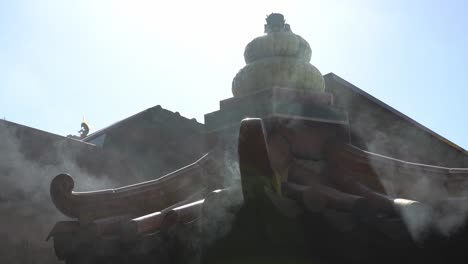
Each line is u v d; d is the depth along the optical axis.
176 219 2.65
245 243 2.57
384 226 2.45
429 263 2.45
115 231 2.68
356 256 2.55
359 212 2.50
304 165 2.91
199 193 3.05
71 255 2.75
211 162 3.03
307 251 2.54
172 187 3.02
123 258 2.71
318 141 2.96
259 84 3.09
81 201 2.76
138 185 2.97
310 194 2.52
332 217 2.56
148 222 2.64
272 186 2.38
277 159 2.78
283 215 2.50
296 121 2.90
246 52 3.32
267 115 2.86
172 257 2.71
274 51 3.20
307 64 3.17
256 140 2.25
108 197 2.83
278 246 2.54
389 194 2.83
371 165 2.86
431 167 2.80
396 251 2.49
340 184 2.87
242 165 2.33
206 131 3.13
